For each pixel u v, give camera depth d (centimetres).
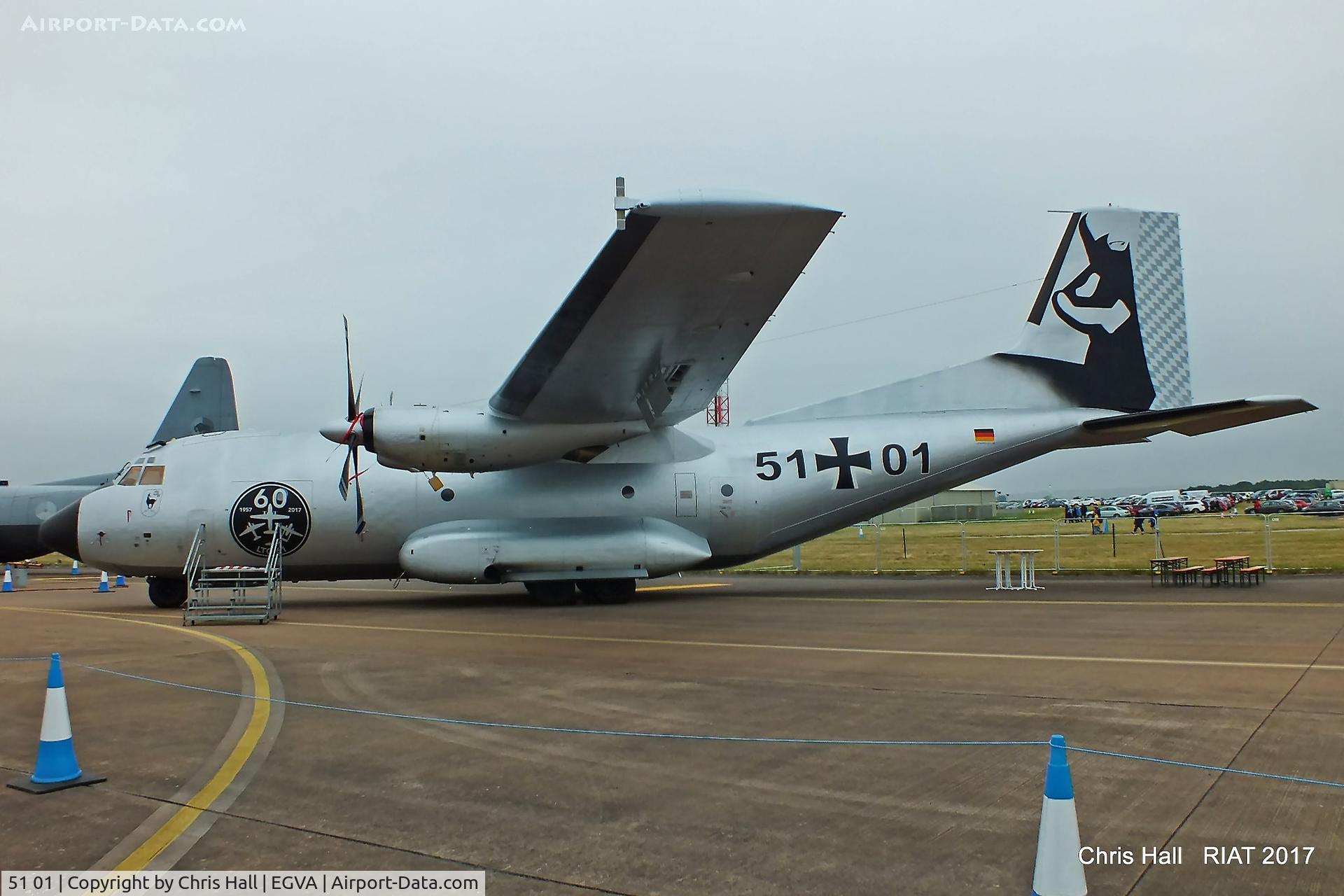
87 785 555
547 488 1684
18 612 1695
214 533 1634
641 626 1333
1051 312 1845
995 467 1802
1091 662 957
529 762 601
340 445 1680
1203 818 478
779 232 1044
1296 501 8012
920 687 837
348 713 754
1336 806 494
